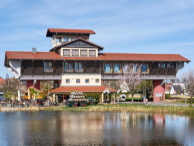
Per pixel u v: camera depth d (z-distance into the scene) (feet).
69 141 90.02
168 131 106.73
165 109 177.37
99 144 85.92
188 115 159.53
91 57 247.29
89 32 279.90
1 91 387.75
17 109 195.83
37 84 246.06
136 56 262.88
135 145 84.69
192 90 275.18
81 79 246.68
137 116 155.22
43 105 221.66
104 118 146.30
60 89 234.17
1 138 95.20
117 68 258.98
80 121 134.92
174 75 268.00
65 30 279.08
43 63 238.48
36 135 99.91
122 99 286.66
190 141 89.71
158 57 264.52
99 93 237.25
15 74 241.14
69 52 244.22
